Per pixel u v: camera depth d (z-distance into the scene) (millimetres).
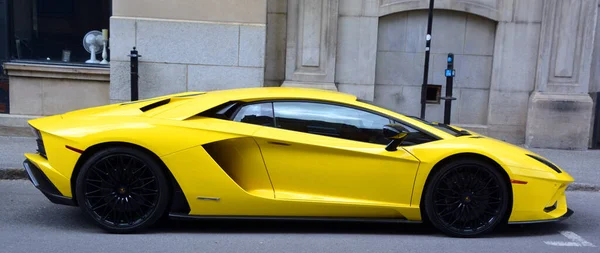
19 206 5672
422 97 8016
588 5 8953
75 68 8945
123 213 4781
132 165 4695
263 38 8867
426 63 7910
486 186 4891
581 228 5457
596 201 6531
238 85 8984
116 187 4715
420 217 4922
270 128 4816
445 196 4875
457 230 4945
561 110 9156
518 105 9477
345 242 4820
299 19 9141
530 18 9227
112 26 8766
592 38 9062
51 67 8930
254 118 4883
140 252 4406
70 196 4738
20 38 9281
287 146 4738
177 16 8820
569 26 9000
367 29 9289
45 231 4902
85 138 4633
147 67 8891
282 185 4793
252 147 4746
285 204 4730
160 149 4605
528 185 4859
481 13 9289
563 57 9094
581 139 9227
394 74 9641
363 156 4746
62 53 9398
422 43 9547
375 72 9570
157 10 8781
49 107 9102
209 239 4797
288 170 4770
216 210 4746
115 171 4691
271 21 9391
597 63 9555
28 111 9086
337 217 4891
